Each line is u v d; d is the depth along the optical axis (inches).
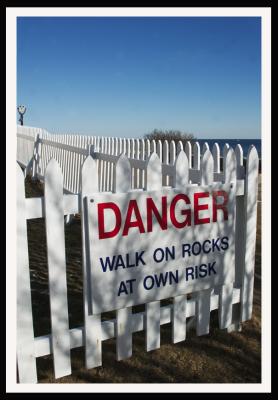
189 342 127.3
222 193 125.5
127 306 112.0
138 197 109.7
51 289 102.7
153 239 113.8
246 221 132.0
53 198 99.3
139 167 192.7
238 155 132.3
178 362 117.1
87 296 106.9
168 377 110.5
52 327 104.5
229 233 128.8
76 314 144.4
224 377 111.0
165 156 223.5
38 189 403.2
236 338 130.8
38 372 110.5
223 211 126.4
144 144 252.4
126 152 280.7
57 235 101.4
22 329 101.1
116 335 114.4
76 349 122.3
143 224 111.6
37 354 104.0
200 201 121.3
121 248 108.5
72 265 193.5
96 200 103.1
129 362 116.0
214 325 137.3
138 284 113.0
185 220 119.1
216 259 127.3
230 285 132.6
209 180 123.6
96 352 111.7
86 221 103.4
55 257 102.1
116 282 109.2
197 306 128.0
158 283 116.6
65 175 336.2
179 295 122.4
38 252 214.2
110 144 306.2
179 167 117.2
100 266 105.9
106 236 105.7
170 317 123.3
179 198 117.0
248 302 137.5
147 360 117.3
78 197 103.6
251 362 118.2
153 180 113.0
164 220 115.1
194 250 122.2
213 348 124.6
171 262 118.1
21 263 98.2
